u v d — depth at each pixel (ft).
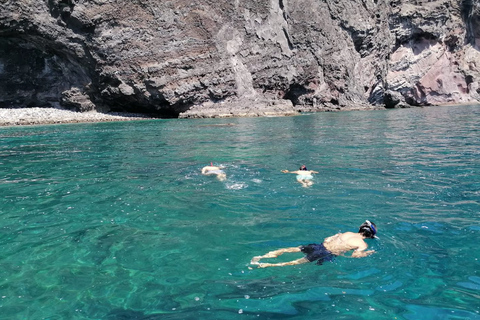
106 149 39.86
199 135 52.75
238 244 13.70
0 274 11.53
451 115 85.81
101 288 10.55
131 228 15.61
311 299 9.77
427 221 15.64
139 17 92.68
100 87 96.78
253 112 98.84
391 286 10.38
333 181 23.09
